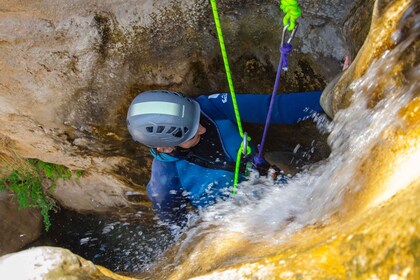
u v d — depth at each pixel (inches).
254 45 121.3
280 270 55.4
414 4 74.1
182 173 119.7
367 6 98.1
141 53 123.9
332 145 88.4
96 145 149.2
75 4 118.3
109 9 119.3
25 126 147.1
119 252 197.3
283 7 86.4
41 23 120.2
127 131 141.3
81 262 75.0
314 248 54.7
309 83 121.0
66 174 180.2
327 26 113.1
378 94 75.3
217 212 110.7
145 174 160.6
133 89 129.8
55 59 125.6
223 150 117.1
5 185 186.5
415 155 58.6
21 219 196.5
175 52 123.3
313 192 89.2
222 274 61.3
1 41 123.1
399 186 56.8
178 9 118.8
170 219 130.6
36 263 72.1
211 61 124.4
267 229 84.7
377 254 47.5
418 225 45.1
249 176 117.0
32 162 176.2
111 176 168.4
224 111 118.6
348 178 69.5
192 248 101.3
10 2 116.7
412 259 44.3
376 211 53.9
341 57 113.3
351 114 82.5
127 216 189.8
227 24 119.5
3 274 71.5
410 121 62.8
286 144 134.3
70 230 205.5
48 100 135.3
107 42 122.3
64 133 146.0
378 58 78.2
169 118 108.8
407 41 73.1
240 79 126.6
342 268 49.9
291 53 119.0
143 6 118.6
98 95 132.2
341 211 65.1
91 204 191.8
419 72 68.9
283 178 114.0
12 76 131.1
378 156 64.3
